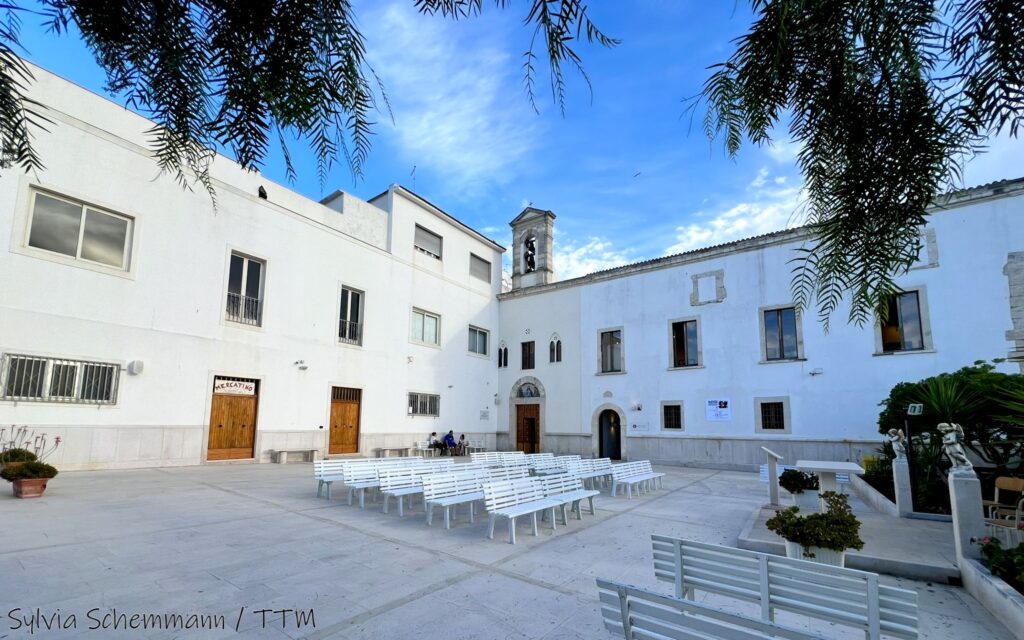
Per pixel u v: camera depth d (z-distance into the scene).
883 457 12.62
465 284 24.72
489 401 25.20
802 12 1.46
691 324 19.91
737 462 17.81
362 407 18.88
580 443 22.12
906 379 15.21
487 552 6.24
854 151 1.65
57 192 11.69
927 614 4.63
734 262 19.06
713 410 18.64
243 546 6.06
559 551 6.38
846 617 3.22
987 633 4.22
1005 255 14.23
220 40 1.50
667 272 20.70
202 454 13.97
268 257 16.19
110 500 8.48
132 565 5.18
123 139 12.93
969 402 9.42
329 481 9.64
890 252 1.68
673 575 4.09
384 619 4.12
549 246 26.11
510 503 7.53
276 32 1.48
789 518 5.53
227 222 15.15
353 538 6.70
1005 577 4.79
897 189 1.63
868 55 1.52
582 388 22.47
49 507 7.66
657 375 20.23
